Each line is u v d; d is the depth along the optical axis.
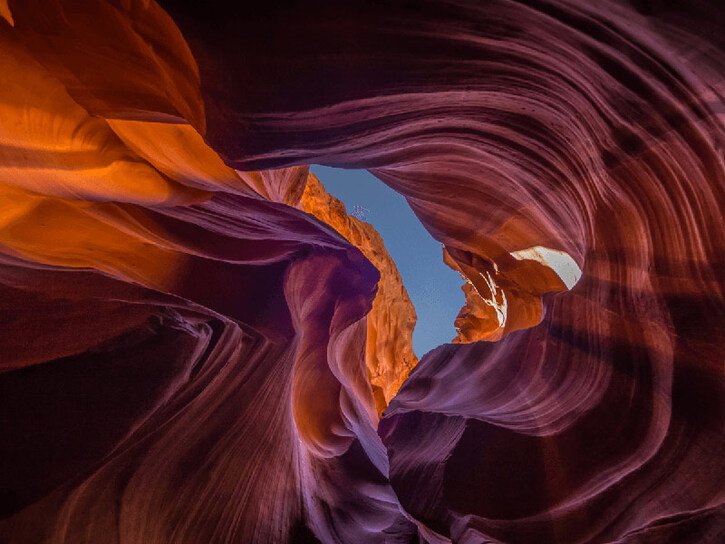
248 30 2.30
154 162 4.83
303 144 3.26
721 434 2.57
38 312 3.85
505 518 3.68
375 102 3.03
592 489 3.28
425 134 3.99
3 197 3.74
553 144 3.62
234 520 4.44
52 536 2.84
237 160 3.20
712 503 2.60
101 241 4.94
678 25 1.95
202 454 4.38
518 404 4.41
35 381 3.37
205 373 4.53
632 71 2.37
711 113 2.23
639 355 3.16
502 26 2.55
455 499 4.23
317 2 2.25
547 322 4.36
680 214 2.73
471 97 3.36
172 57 2.82
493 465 4.14
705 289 2.69
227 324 5.14
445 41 2.65
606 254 3.49
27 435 3.05
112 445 3.29
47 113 3.37
